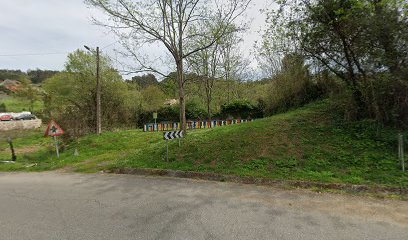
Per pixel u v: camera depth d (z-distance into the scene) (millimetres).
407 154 6914
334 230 3854
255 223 4168
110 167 9523
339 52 8883
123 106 26188
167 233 3895
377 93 8039
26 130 24859
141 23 11312
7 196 6426
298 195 5547
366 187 5598
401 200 5020
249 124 11039
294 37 9742
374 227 3932
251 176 6848
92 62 24641
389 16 7379
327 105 11320
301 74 13562
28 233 4082
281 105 15109
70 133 18422
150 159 9477
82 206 5348
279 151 8164
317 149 7922
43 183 7832
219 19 11523
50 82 26781
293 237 3656
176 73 13031
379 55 7633
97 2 10758
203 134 11070
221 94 27781
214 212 4703
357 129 8680
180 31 11508
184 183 6934
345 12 7754
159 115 27062
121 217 4629
